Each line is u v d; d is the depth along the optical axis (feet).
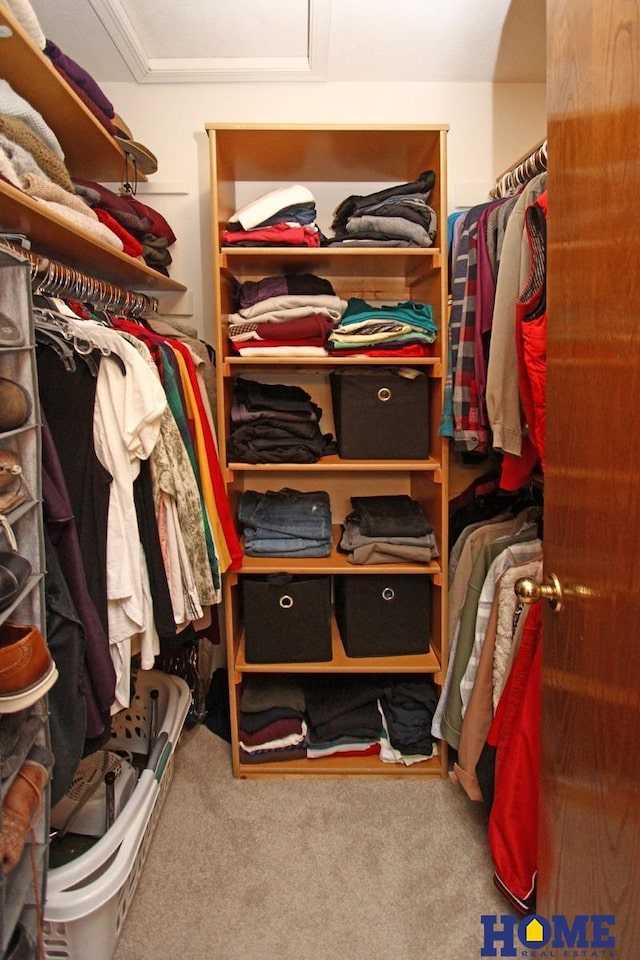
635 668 2.27
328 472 7.21
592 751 2.70
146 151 5.85
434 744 6.23
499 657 5.00
